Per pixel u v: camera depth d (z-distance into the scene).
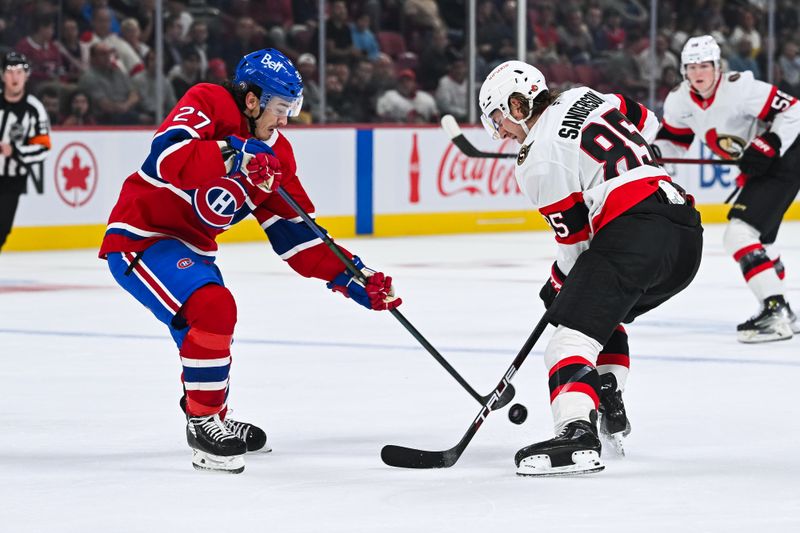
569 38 29.17
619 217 7.57
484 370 11.26
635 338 13.20
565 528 6.29
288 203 8.01
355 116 27.17
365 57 27.16
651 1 29.61
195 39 25.34
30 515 6.56
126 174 23.38
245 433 8.07
